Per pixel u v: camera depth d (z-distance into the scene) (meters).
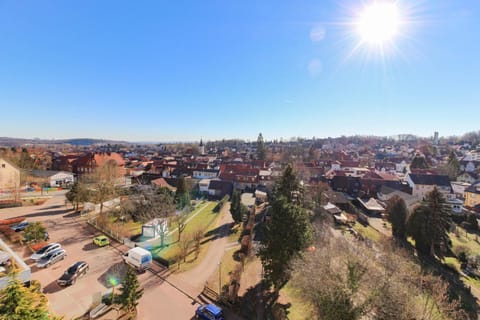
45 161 90.31
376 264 21.59
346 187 66.06
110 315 18.39
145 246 30.81
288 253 20.72
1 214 41.34
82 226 36.84
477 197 55.81
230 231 38.12
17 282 10.29
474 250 35.25
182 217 36.75
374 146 181.25
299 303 21.03
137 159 117.50
